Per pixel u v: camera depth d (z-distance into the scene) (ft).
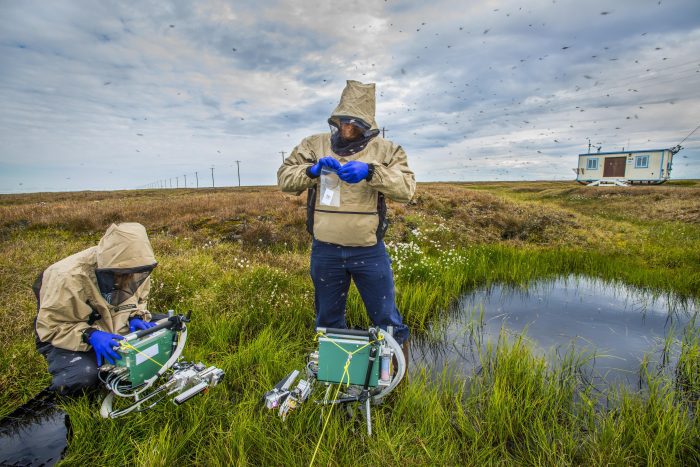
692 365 12.82
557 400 10.32
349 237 9.43
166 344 8.81
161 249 24.75
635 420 9.24
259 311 15.57
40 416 9.78
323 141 10.33
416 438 8.66
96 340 8.41
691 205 59.47
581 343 15.29
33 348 11.93
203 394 9.31
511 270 26.86
